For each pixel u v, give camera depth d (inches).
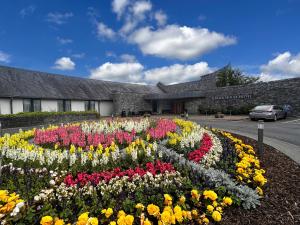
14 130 495.5
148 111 1254.9
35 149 207.6
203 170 148.3
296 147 276.4
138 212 105.7
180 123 447.2
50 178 147.1
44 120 640.4
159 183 138.3
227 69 1526.8
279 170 181.0
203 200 120.3
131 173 147.0
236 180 147.1
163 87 1640.0
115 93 1121.4
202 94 1050.7
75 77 1141.7
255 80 1542.8
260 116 666.2
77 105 976.9
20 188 130.4
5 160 191.2
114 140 277.6
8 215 95.7
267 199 130.2
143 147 202.5
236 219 110.7
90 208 109.6
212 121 687.1
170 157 183.6
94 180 139.8
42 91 839.1
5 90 713.6
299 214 115.3
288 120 676.1
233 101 936.3
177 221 104.0
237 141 276.2
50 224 90.9
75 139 279.6
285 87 774.5
